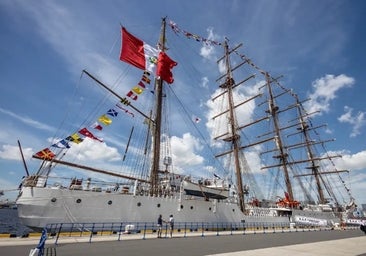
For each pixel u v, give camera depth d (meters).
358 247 16.66
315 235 25.75
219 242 17.06
